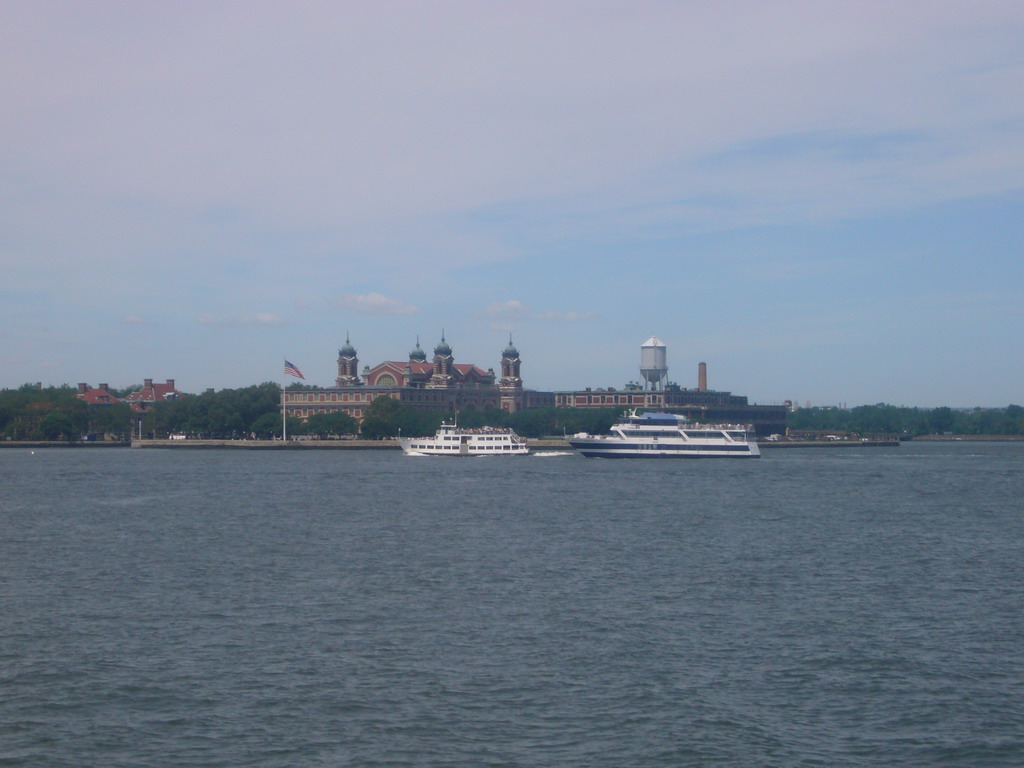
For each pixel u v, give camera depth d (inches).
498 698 2561.5
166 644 3011.8
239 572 4131.4
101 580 3964.1
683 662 2842.0
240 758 2233.0
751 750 2271.2
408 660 2851.9
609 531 5428.2
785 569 4217.5
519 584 3875.5
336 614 3376.0
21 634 3120.1
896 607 3503.9
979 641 3068.4
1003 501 7332.7
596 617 3334.2
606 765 2202.3
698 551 4704.7
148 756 2244.1
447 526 5644.7
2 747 2282.2
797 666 2810.0
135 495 7647.6
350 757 2236.7
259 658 2871.6
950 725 2410.2
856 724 2415.1
